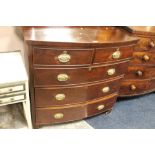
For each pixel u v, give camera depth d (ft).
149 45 5.25
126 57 4.68
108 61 4.39
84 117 5.30
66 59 3.90
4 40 5.13
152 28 5.10
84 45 3.83
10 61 4.50
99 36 4.42
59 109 4.72
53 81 4.16
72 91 4.49
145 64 5.66
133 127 5.51
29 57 3.78
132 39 4.45
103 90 4.96
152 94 7.10
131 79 5.85
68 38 4.00
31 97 4.35
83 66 4.15
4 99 4.02
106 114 5.87
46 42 3.57
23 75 4.06
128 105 6.37
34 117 4.73
